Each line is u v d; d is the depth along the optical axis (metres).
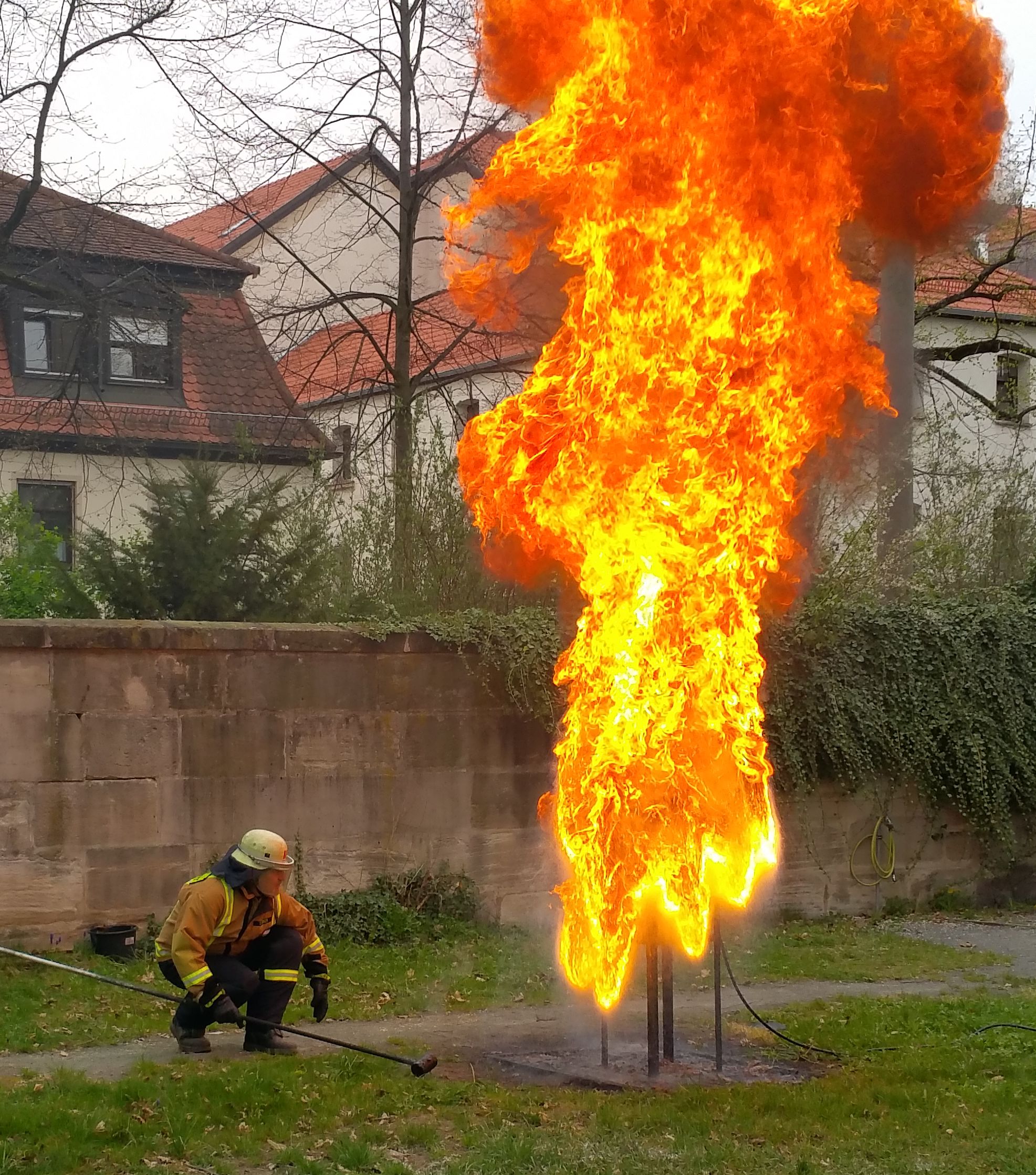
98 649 10.28
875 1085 7.07
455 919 11.35
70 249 20.72
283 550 13.17
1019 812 13.94
